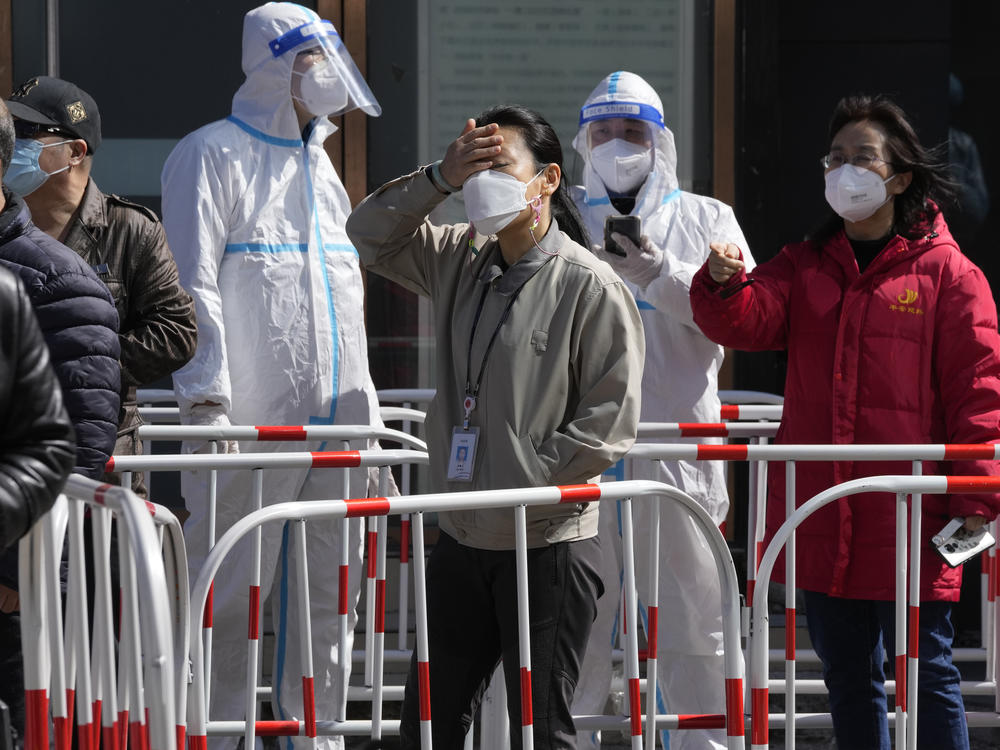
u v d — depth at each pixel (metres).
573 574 6.61
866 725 8.01
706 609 9.53
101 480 6.91
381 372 13.55
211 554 5.96
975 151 14.70
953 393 7.89
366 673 9.52
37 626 5.33
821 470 7.98
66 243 7.94
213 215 9.25
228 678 9.63
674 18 13.56
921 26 14.68
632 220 9.05
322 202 9.75
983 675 12.34
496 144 6.62
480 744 8.68
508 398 6.54
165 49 13.23
